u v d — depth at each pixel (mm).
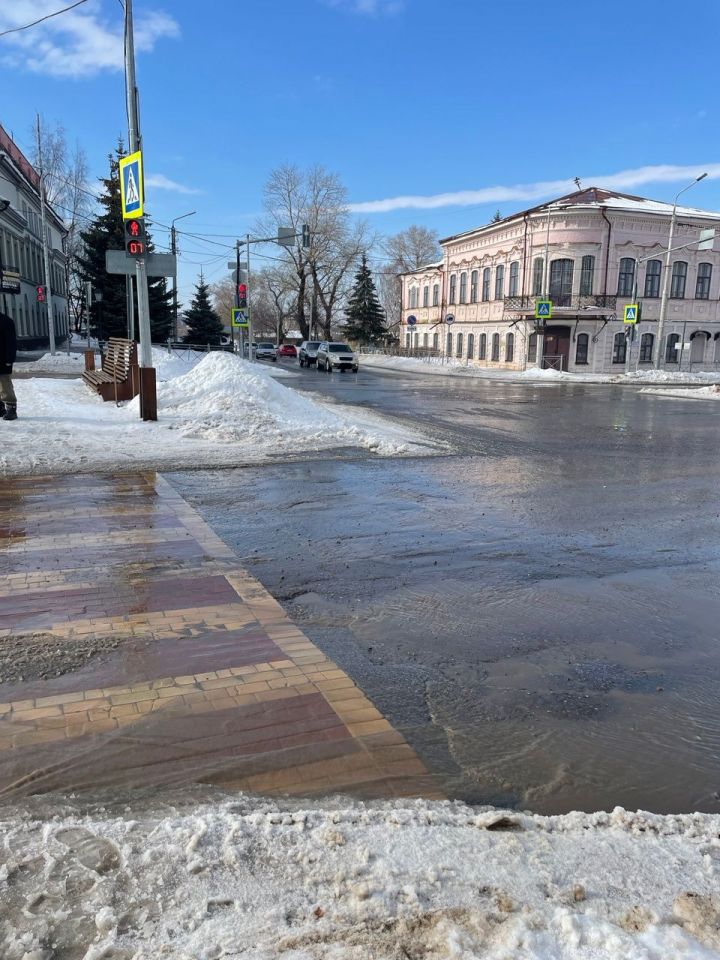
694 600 5332
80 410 14297
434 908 2158
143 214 12867
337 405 20828
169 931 2057
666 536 7082
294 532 6801
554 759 3252
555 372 41875
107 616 4605
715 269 47531
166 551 6027
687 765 3238
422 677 3988
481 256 51375
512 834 2566
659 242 45594
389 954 1966
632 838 2594
